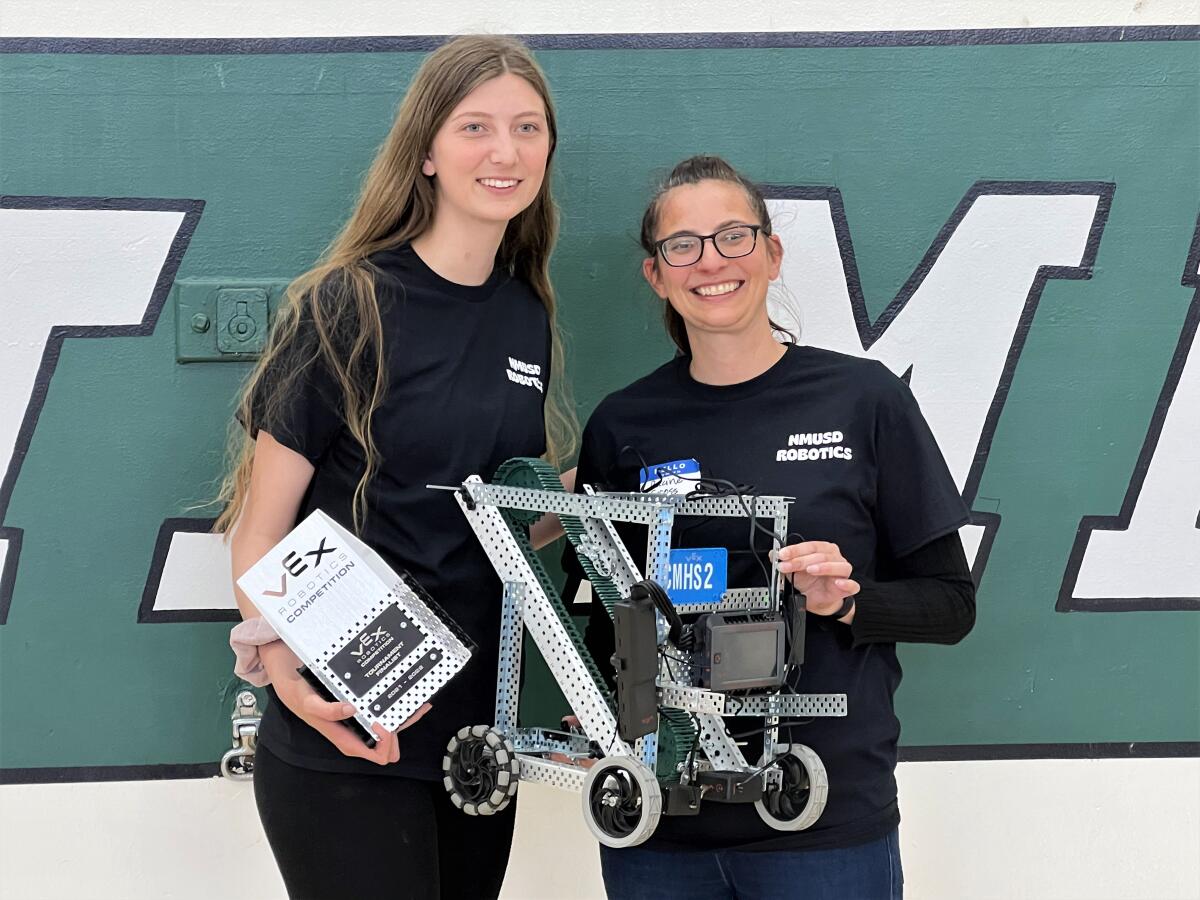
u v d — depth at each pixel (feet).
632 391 7.18
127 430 8.59
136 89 8.46
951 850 9.00
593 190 8.71
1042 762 8.99
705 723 6.37
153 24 8.43
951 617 6.50
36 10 8.37
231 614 8.68
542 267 7.68
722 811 6.44
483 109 6.55
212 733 8.72
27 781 8.62
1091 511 8.93
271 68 8.50
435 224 6.91
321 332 6.38
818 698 6.30
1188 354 8.87
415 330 6.67
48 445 8.56
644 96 8.66
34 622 8.59
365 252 6.83
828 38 8.66
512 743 6.56
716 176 6.80
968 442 8.89
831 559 6.03
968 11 8.68
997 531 8.93
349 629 6.04
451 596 6.72
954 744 8.97
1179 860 8.98
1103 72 8.71
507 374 6.99
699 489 6.50
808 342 8.84
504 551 6.46
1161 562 8.95
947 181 8.77
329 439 6.56
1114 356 8.87
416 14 8.52
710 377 6.91
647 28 8.63
